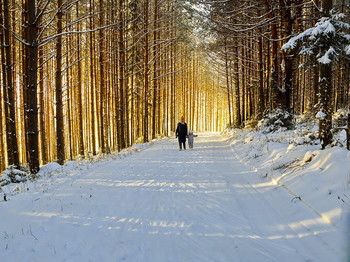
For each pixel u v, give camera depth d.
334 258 3.15
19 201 5.86
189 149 15.78
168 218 4.75
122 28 19.36
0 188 8.34
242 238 3.90
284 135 11.18
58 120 14.54
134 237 3.99
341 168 4.99
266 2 15.05
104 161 12.12
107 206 5.43
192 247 3.65
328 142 6.78
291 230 4.07
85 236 4.03
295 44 7.26
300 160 6.80
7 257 3.45
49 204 5.58
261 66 19.67
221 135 28.11
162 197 6.04
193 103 50.62
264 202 5.43
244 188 6.55
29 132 10.56
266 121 13.23
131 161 11.57
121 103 20.02
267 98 19.97
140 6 23.36
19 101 26.45
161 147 17.59
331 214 4.03
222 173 8.49
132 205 5.50
